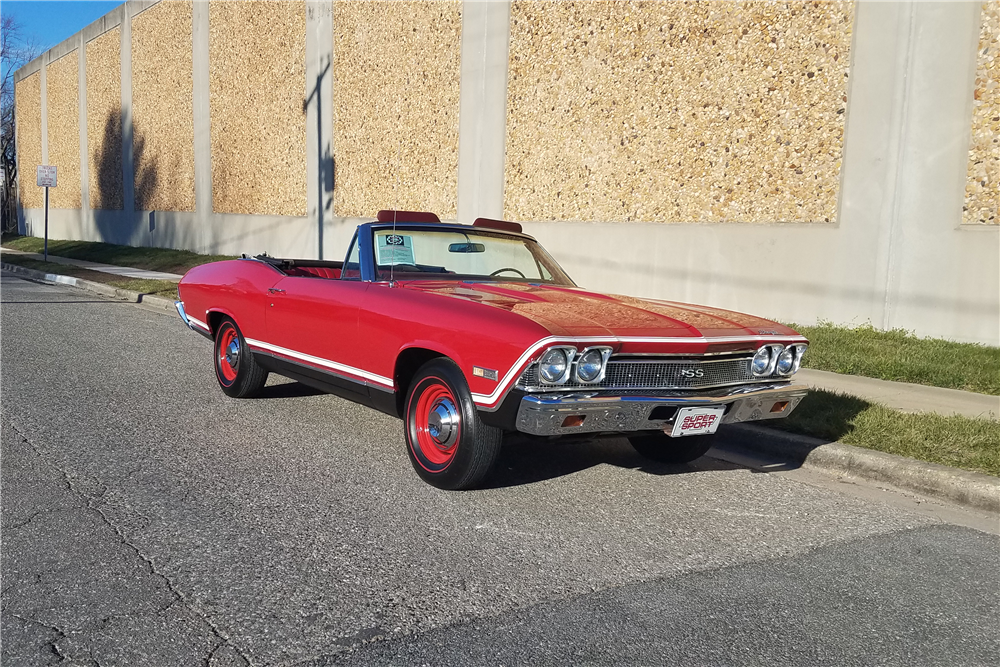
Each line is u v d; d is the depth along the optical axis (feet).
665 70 38.45
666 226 38.78
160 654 8.48
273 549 11.39
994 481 14.49
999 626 9.78
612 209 41.65
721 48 36.04
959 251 29.09
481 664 8.50
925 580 11.12
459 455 13.48
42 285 56.65
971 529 13.34
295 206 67.97
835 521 13.52
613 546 11.99
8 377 22.94
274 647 8.70
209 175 79.77
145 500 13.21
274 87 69.00
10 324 34.42
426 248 17.29
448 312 13.69
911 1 29.73
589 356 12.32
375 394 15.56
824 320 33.19
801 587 10.76
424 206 54.54
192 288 22.41
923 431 17.46
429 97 53.16
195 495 13.55
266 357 19.17
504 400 12.48
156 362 26.43
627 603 10.08
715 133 36.63
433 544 11.78
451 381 13.55
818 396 20.92
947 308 29.55
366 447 16.83
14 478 14.08
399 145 56.08
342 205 61.98
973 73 28.43
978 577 11.28
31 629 8.93
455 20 50.55
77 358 26.61
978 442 16.72
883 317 31.42
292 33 66.03
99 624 9.09
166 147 88.22
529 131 45.80
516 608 9.83
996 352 27.04
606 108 41.45
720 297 36.86
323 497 13.65
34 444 16.24
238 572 10.59
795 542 12.46
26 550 11.05
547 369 12.12
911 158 30.19
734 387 14.01
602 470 15.98
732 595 10.44
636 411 12.62
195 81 80.59
